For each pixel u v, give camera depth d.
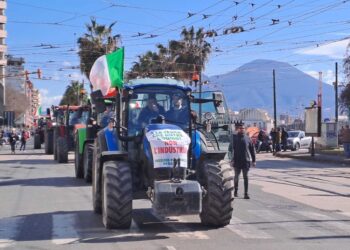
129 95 10.59
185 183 8.91
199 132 10.66
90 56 43.50
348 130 30.59
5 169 23.53
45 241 8.81
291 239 8.91
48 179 19.25
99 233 9.38
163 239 8.89
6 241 8.84
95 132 18.23
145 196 10.03
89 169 17.78
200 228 9.80
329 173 22.50
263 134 40.91
